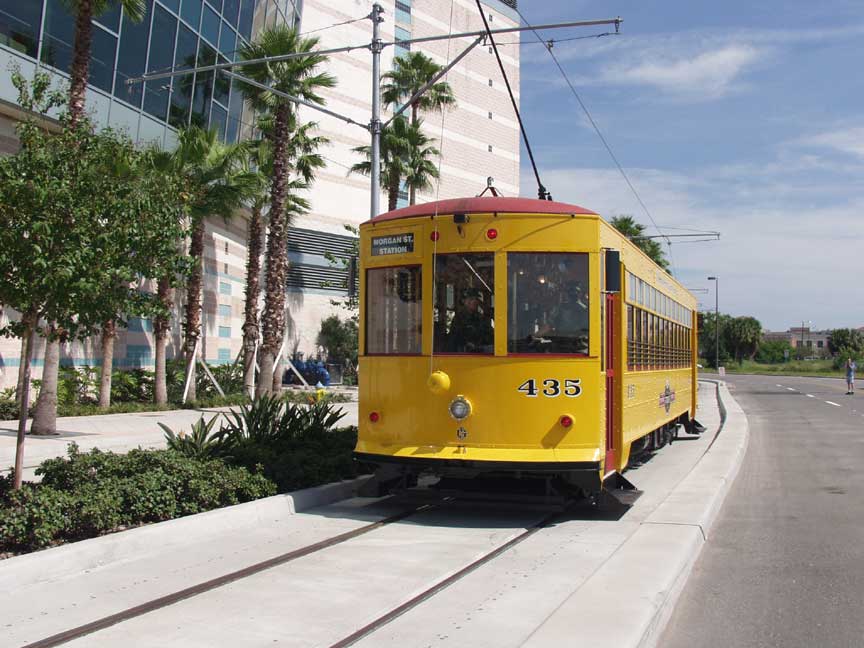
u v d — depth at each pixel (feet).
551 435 28.50
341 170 161.89
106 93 76.74
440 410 29.25
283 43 81.41
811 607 20.26
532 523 29.12
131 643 15.97
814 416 86.99
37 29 67.92
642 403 37.45
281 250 85.66
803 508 33.96
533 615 18.12
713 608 20.21
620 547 24.91
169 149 87.04
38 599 18.66
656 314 42.37
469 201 30.19
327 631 16.75
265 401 40.47
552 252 29.22
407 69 105.29
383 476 30.45
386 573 21.59
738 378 231.91
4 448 47.09
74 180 24.45
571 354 28.81
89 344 82.33
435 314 29.63
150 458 29.27
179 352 99.60
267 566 22.20
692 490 35.60
